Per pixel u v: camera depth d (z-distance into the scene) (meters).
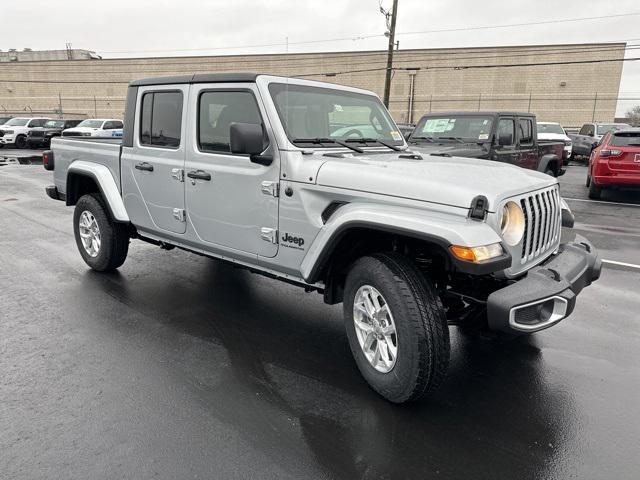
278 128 3.49
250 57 44.94
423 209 2.89
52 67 50.81
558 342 4.06
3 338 3.93
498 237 2.77
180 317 4.42
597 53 37.03
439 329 2.85
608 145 11.15
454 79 40.31
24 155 22.27
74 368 3.48
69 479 2.43
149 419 2.92
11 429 2.80
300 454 2.64
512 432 2.87
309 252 3.40
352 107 4.22
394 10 25.31
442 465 2.59
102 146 5.07
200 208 4.12
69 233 7.48
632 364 3.70
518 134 9.09
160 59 47.53
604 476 2.53
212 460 2.58
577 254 3.54
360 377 3.45
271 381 3.37
